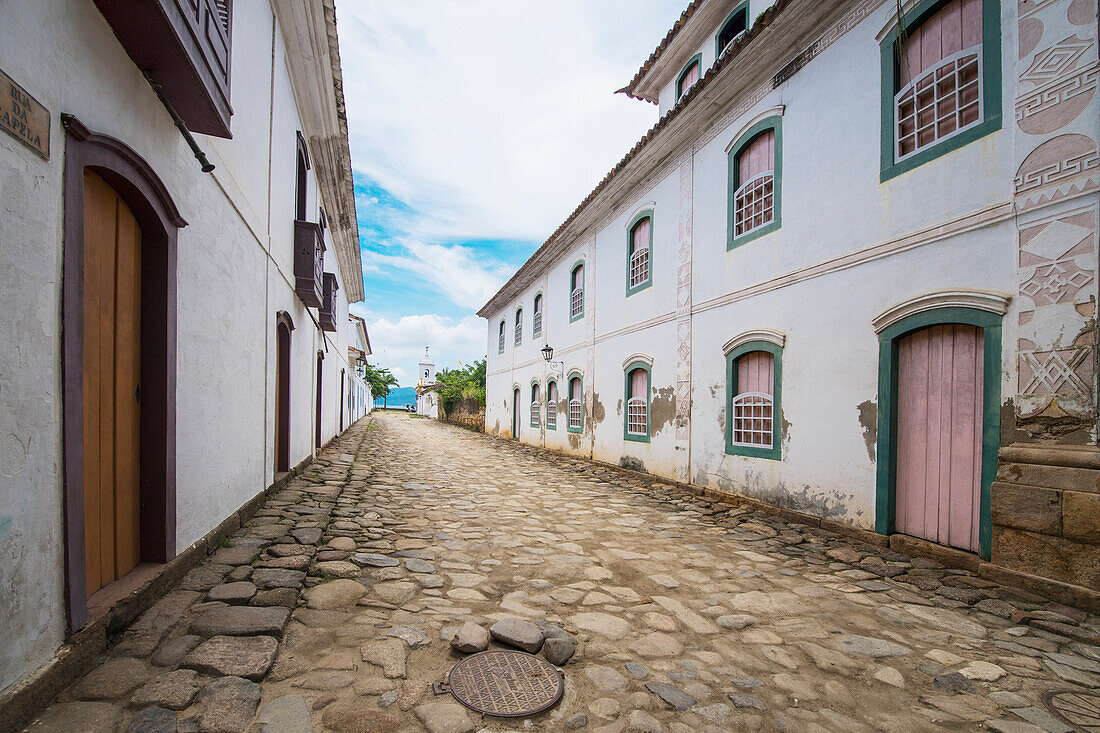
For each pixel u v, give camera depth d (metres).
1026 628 3.66
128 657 2.62
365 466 11.47
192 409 3.99
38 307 2.17
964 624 3.72
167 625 2.97
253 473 5.94
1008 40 4.68
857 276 6.10
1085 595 3.85
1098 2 4.06
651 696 2.70
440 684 2.69
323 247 9.98
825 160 6.62
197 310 4.10
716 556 5.34
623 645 3.28
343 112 9.46
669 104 12.52
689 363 9.39
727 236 8.51
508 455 15.62
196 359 4.07
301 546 4.69
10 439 2.00
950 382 5.15
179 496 3.76
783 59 7.34
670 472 9.88
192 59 3.08
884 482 5.65
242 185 5.28
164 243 3.48
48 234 2.24
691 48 11.48
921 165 5.40
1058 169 4.26
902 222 5.58
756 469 7.62
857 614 3.89
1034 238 4.39
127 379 3.29
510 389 21.83
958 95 5.13
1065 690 2.87
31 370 2.12
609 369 12.69
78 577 2.47
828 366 6.46
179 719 2.20
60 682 2.28
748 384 8.02
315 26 7.20
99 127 2.69
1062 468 4.07
